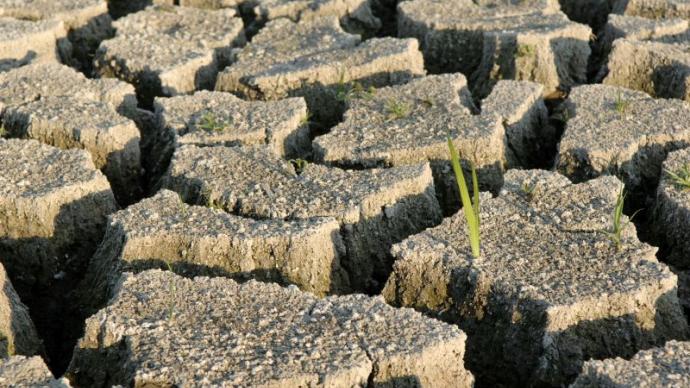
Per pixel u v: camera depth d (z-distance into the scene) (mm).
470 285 7441
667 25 11945
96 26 13531
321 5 13336
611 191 8414
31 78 11086
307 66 11156
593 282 7215
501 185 9500
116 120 10086
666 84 11156
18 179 8930
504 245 7758
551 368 6980
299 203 8438
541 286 7207
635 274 7270
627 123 9758
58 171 9086
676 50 11281
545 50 11492
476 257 7555
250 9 14000
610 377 6199
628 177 9297
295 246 7891
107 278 8156
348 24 13477
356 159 9336
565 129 9797
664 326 7207
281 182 8805
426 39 12445
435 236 7914
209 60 11766
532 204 8312
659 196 8641
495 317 7305
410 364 6516
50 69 11312
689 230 8250
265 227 8031
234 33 12602
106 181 9055
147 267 7988
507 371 7242
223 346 6656
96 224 8961
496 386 7312
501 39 11617
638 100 10250
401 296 7746
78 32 13336
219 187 8758
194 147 9453
